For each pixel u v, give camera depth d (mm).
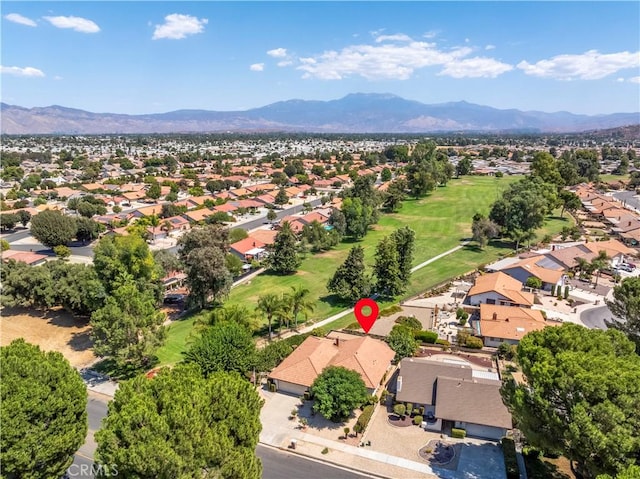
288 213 159875
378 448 41594
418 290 84562
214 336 51312
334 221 123938
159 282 76062
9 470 28984
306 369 50750
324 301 80688
